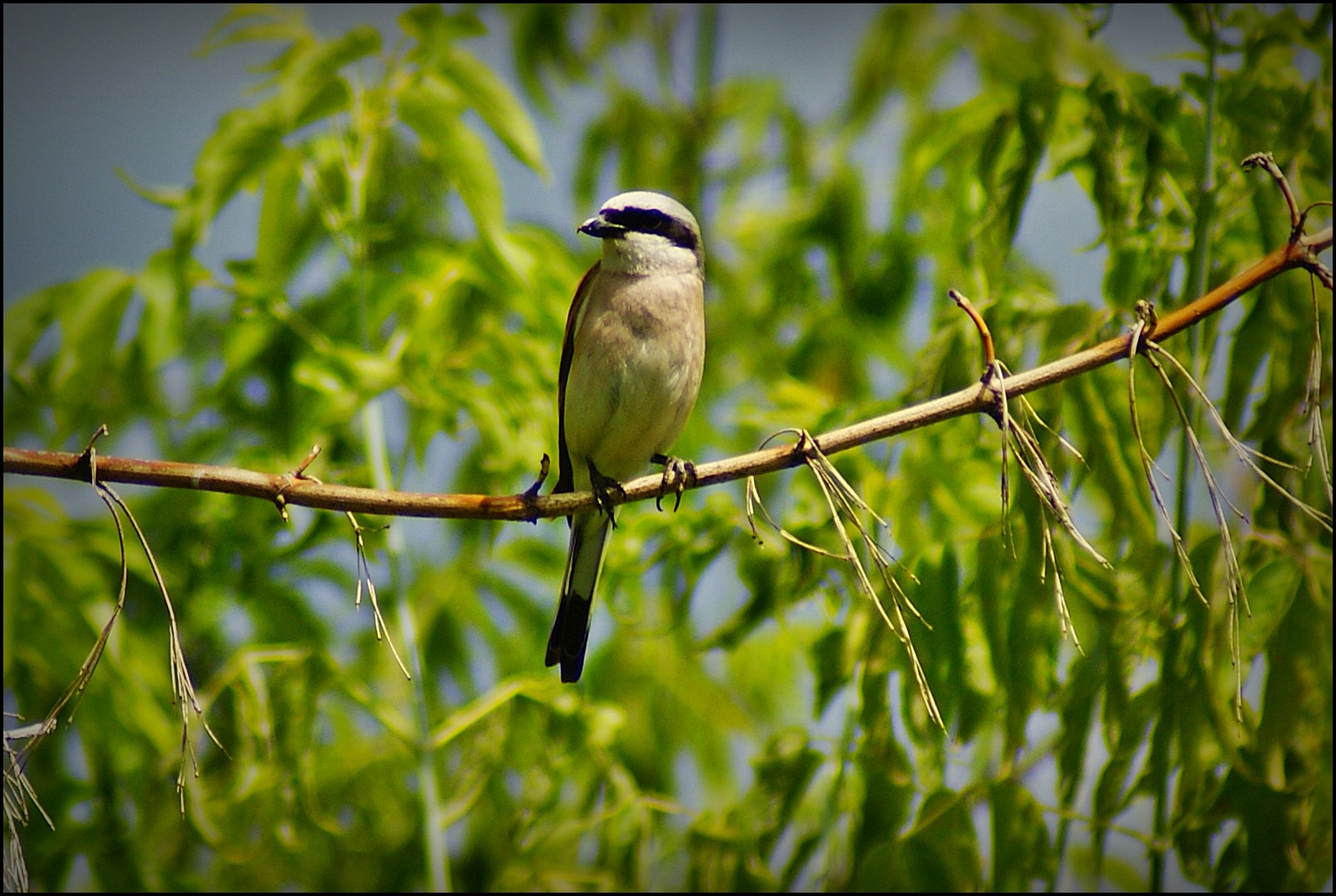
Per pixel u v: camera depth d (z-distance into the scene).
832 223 12.50
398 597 9.44
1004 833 8.45
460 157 10.05
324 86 9.93
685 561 9.61
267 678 9.14
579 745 9.38
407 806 10.05
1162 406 8.63
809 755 9.13
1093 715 8.58
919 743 8.52
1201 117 9.66
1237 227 9.41
